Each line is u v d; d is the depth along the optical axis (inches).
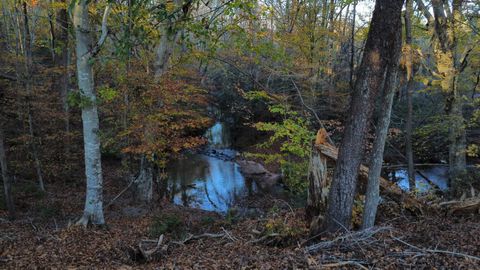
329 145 328.5
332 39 748.6
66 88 577.9
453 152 479.2
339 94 679.7
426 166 761.6
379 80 248.5
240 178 822.5
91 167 358.9
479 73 463.5
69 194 565.0
